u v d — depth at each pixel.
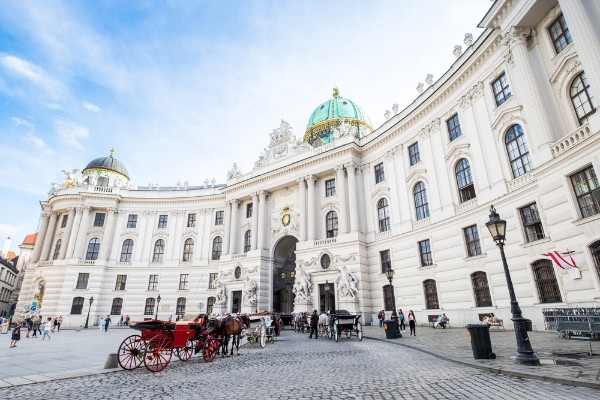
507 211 21.11
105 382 9.12
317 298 33.69
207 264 48.16
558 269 16.98
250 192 44.50
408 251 29.47
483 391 6.95
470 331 10.73
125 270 48.28
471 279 23.61
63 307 44.06
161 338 11.41
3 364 12.21
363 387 7.80
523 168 20.69
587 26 15.38
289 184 41.34
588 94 16.81
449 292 25.14
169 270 48.53
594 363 8.66
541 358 9.82
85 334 30.67
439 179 27.81
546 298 18.22
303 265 35.84
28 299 46.81
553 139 17.59
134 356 11.27
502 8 20.36
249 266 40.78
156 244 50.62
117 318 45.91
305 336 24.12
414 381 8.20
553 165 16.89
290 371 10.31
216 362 12.72
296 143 42.75
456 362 10.45
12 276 75.50
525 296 19.33
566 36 18.03
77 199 49.47
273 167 43.34
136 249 49.62
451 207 26.12
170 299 47.09
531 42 19.97
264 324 18.77
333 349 15.81
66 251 47.75
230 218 46.59
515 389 6.96
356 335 22.20
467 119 25.53
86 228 48.72
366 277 32.41
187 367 11.64
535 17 19.31
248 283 38.97
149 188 54.66
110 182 54.84
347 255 33.00
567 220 16.19
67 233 48.34
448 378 8.33
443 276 25.81
